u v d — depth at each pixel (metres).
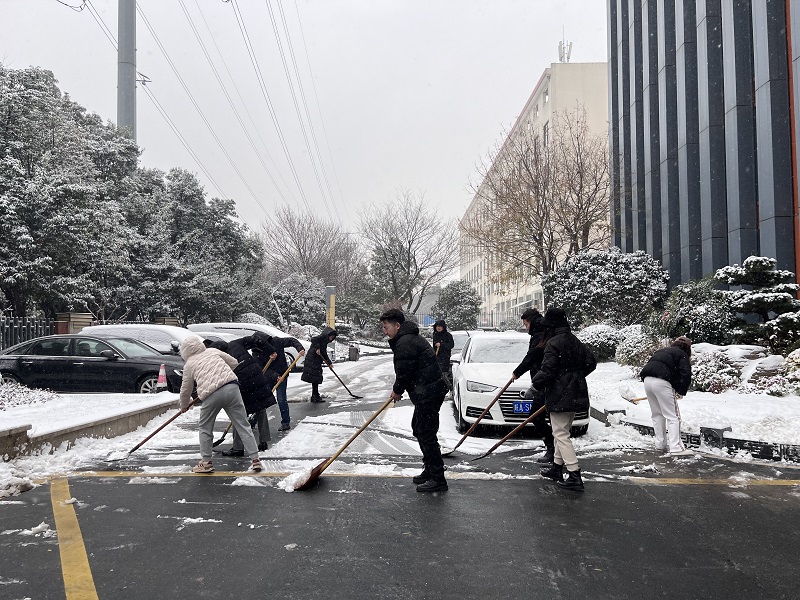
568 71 37.66
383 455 6.91
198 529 4.34
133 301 26.33
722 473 6.11
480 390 8.10
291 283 36.69
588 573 3.60
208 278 27.39
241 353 7.01
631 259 19.83
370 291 43.50
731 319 12.41
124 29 33.59
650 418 8.58
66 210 18.44
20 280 17.55
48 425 6.95
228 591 3.35
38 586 3.41
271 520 4.54
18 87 19.08
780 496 5.27
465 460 6.66
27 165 19.36
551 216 22.09
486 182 24.05
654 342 13.81
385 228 39.62
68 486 5.51
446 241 39.53
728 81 16.23
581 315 19.73
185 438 7.93
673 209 19.66
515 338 9.98
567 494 5.30
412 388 5.49
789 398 9.64
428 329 48.03
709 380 10.73
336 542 4.08
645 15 21.84
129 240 24.23
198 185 31.36
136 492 5.31
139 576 3.54
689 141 18.50
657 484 5.66
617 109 25.66
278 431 8.47
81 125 27.97
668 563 3.76
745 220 15.66
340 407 10.88
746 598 3.28
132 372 11.37
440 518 4.60
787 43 14.30
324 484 5.60
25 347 11.82
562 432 5.52
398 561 3.76
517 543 4.09
